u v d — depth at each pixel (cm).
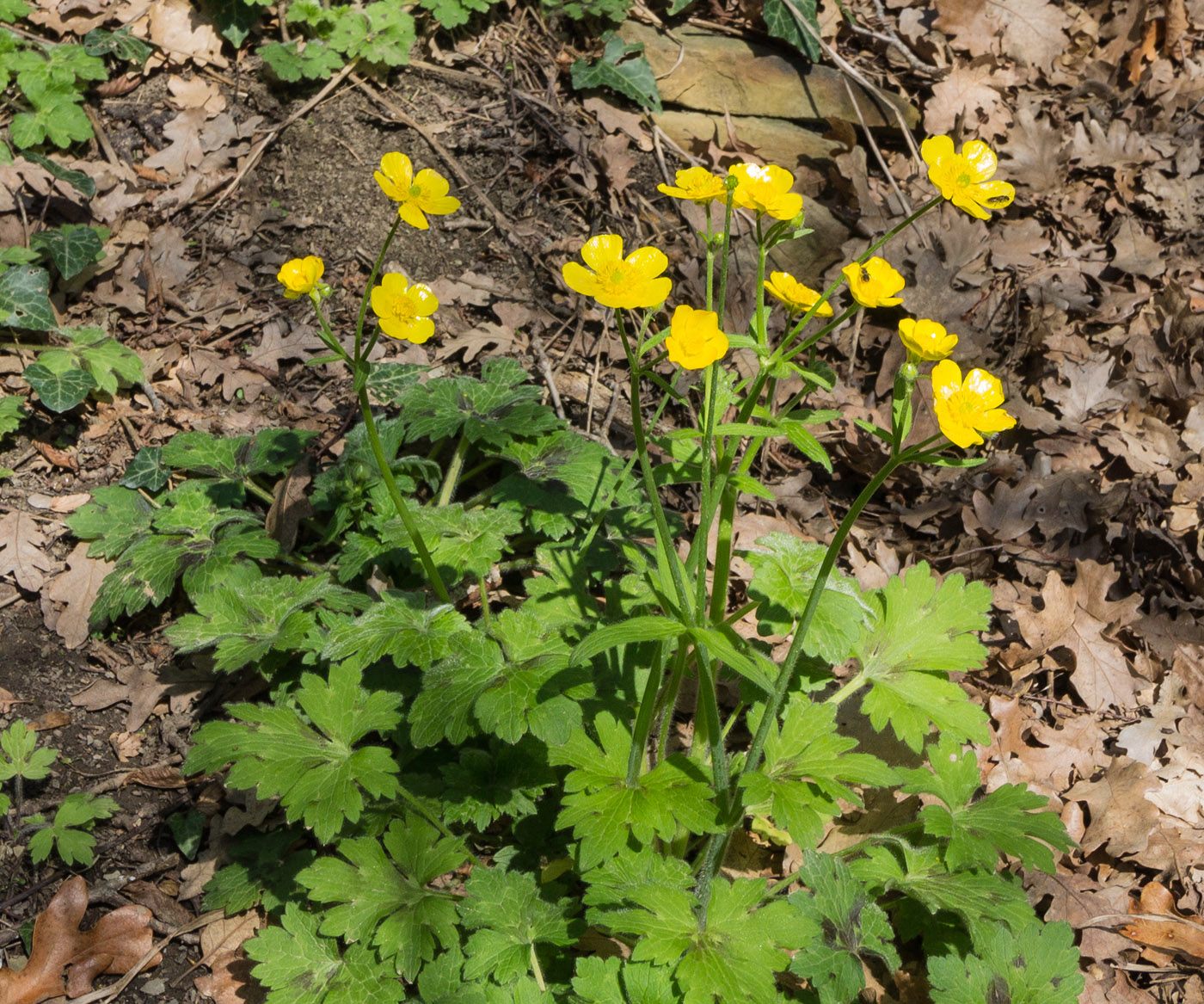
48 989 93
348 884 91
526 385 107
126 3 125
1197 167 129
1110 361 115
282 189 119
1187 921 96
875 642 96
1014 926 90
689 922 88
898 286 87
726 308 116
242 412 111
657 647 89
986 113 129
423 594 98
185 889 96
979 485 111
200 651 102
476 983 89
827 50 127
